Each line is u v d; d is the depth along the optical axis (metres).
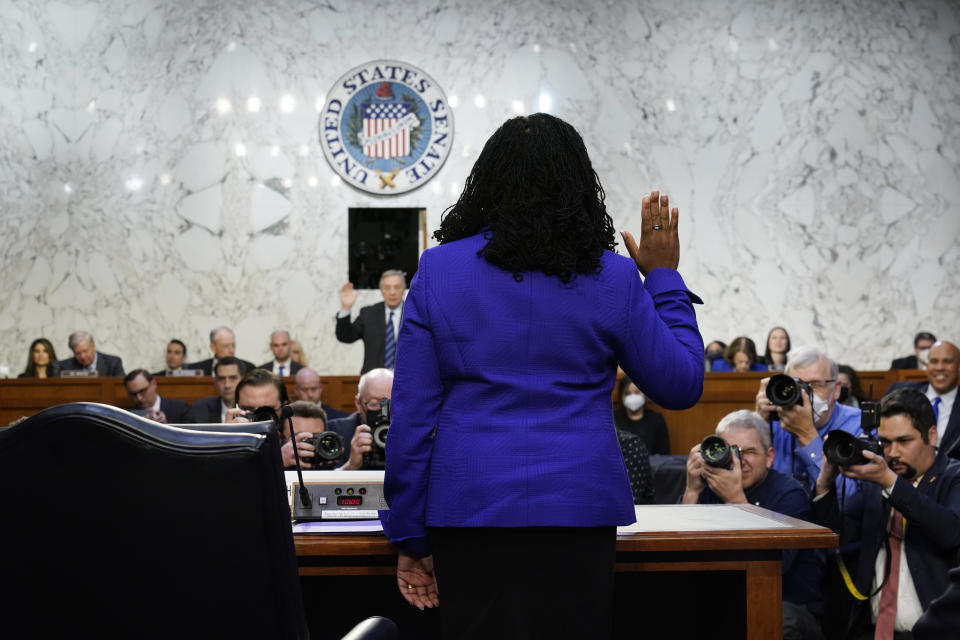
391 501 1.61
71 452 1.17
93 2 10.96
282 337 9.96
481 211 1.69
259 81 10.97
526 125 1.66
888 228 11.10
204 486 1.17
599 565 1.54
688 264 11.04
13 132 10.82
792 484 3.07
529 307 1.58
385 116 10.97
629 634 2.18
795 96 11.14
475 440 1.54
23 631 1.22
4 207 10.77
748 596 1.83
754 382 7.63
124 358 10.77
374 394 3.91
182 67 10.96
